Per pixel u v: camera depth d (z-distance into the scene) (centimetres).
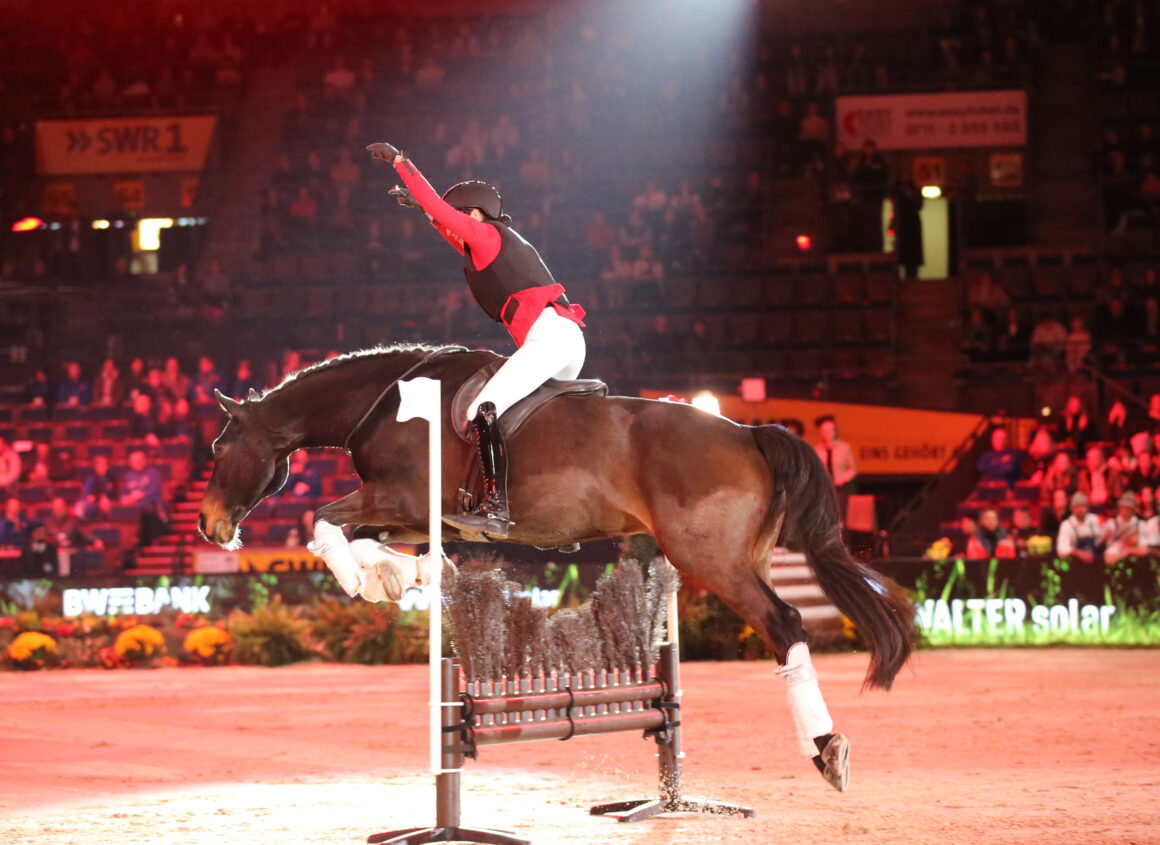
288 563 1861
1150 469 1938
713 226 2608
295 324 2480
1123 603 1577
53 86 3033
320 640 1565
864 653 1560
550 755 857
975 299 2470
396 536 655
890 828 576
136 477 2106
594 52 3009
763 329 2445
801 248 2577
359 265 2650
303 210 2708
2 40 3130
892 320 2420
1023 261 2588
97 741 929
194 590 1619
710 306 2470
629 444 600
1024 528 1844
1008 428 2145
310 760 839
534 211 2700
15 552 1966
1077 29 2912
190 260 2762
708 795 685
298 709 1115
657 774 776
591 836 569
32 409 2338
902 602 594
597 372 2325
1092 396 2245
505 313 627
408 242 2666
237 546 674
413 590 1561
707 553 584
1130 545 1656
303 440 662
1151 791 673
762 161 2780
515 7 3134
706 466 588
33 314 2589
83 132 2831
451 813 564
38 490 2147
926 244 2738
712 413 610
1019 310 2462
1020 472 2025
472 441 610
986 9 2945
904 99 2716
